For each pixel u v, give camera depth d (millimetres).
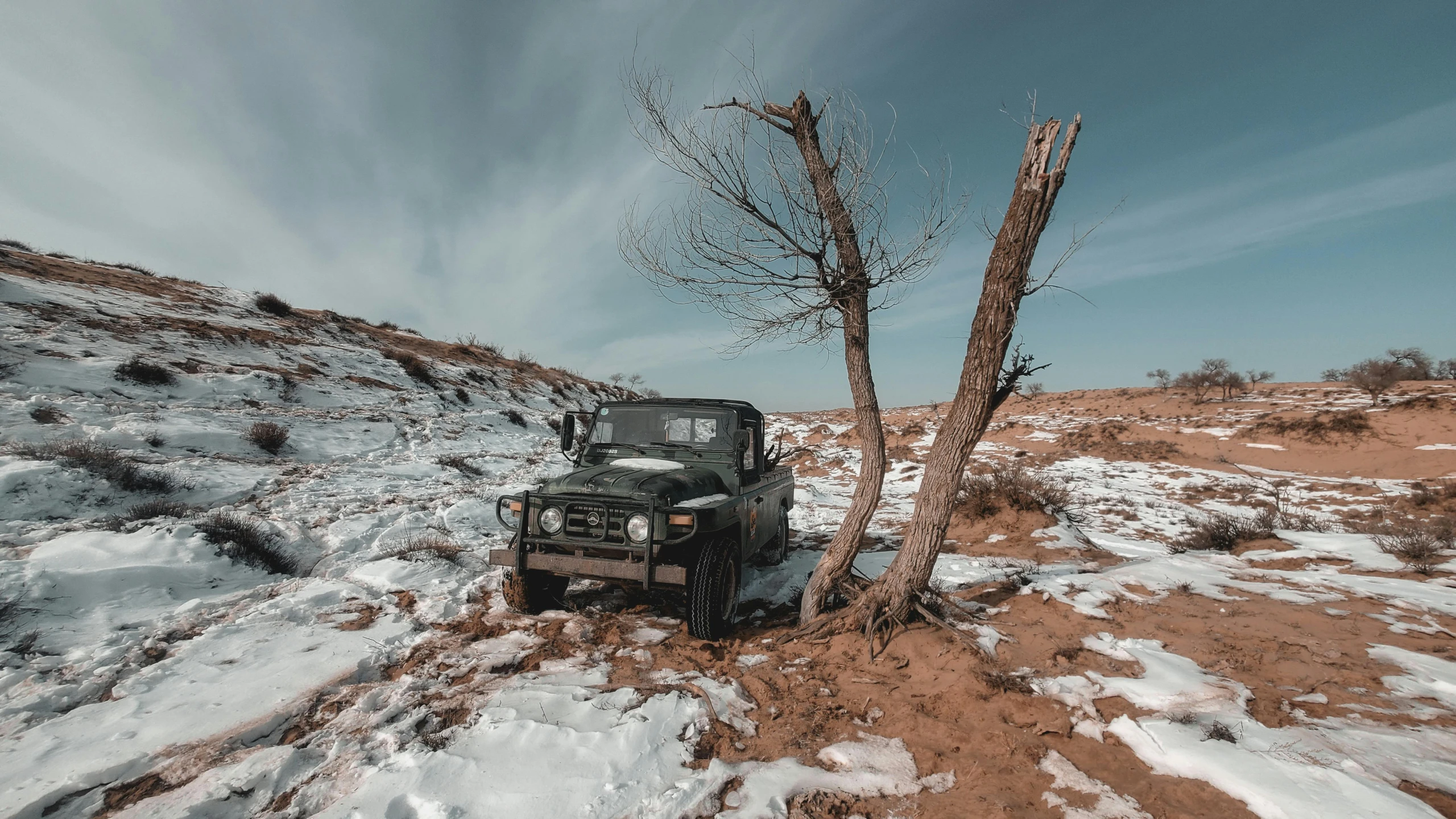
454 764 2807
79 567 5172
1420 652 3971
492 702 3414
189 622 4637
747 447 5223
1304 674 3670
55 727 3125
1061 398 55938
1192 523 9508
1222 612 4848
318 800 2602
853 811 2549
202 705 3389
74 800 2578
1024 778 2736
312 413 14750
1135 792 2605
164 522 6508
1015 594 5426
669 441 5734
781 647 4387
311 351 20203
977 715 3293
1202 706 3250
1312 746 2795
